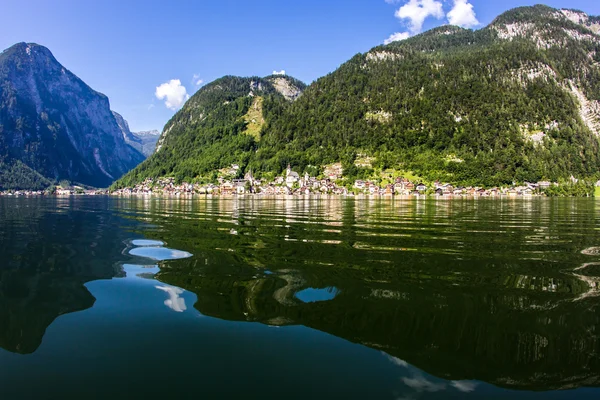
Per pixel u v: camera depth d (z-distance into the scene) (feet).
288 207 169.48
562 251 47.55
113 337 21.79
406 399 15.23
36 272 37.76
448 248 49.80
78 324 23.81
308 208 158.81
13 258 45.16
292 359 18.89
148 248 51.31
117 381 16.98
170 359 19.04
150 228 77.10
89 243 56.80
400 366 18.07
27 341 21.34
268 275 35.06
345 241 56.24
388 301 27.37
